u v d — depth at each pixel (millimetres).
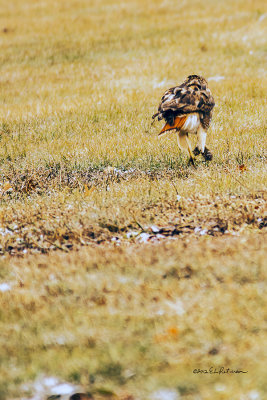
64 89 27750
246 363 6348
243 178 13047
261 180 12758
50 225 11641
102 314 7570
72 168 16203
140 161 16000
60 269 9305
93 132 19703
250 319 7102
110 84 27625
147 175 14781
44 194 14125
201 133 14312
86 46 35469
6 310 8031
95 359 6633
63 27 40719
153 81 27484
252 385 5992
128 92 25312
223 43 32750
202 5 43844
